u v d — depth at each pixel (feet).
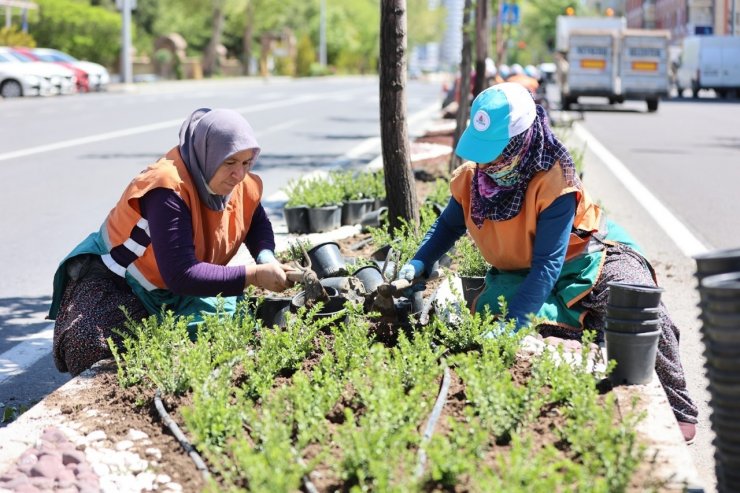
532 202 18.80
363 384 15.81
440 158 60.34
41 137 79.82
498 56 105.40
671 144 80.89
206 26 348.79
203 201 19.19
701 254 13.60
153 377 16.84
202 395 15.78
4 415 20.01
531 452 14.07
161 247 18.58
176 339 18.04
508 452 14.37
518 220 19.13
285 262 28.04
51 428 15.67
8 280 32.27
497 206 19.24
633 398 14.87
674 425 15.17
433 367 16.75
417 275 20.38
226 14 338.75
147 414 16.30
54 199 47.91
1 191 50.44
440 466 12.79
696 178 57.77
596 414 14.40
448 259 26.50
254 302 20.95
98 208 45.39
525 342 18.43
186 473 14.24
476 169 19.69
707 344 13.21
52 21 220.43
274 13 348.79
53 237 39.04
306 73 355.97
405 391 16.48
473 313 20.27
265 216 21.57
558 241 18.66
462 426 14.07
